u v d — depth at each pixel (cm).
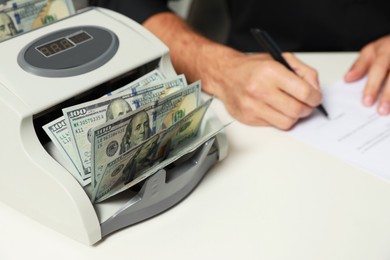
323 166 67
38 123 60
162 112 57
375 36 109
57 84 57
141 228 59
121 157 52
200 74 85
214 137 62
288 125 73
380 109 77
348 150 70
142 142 53
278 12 108
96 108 56
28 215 60
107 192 57
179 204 62
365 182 65
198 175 63
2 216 61
